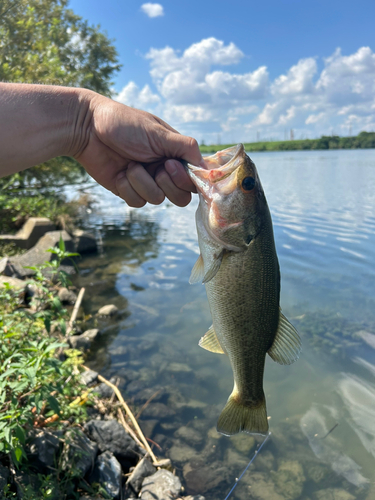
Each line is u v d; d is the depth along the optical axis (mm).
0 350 518
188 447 606
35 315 594
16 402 423
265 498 522
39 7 2070
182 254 1632
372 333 906
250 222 363
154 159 359
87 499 466
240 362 375
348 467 571
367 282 1187
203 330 980
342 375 775
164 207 2926
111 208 2865
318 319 973
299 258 1420
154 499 498
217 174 358
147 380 770
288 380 769
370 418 663
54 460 469
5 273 1199
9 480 432
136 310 1095
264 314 372
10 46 1784
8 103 306
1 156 300
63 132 331
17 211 1878
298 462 581
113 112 335
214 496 523
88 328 980
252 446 609
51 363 465
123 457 563
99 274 1393
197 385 762
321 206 2381
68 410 554
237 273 366
